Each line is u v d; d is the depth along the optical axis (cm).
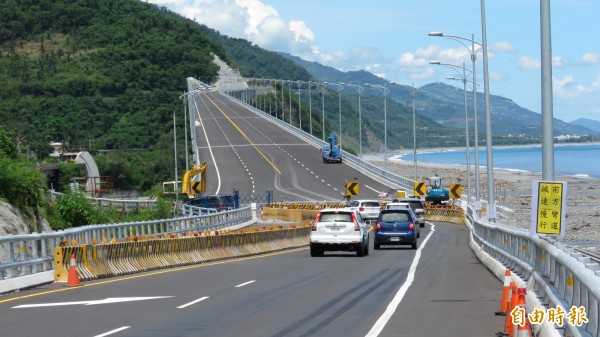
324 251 4878
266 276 3356
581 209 10800
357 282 3077
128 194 15850
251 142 18675
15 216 4744
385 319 2073
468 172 9131
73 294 2703
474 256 4622
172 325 1994
